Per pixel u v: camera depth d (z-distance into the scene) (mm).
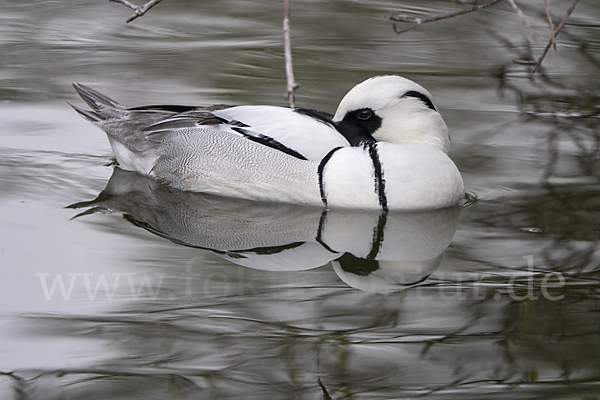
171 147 12445
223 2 20953
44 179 12227
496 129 14711
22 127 14070
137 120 13016
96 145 13797
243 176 11906
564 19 10180
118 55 17594
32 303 8688
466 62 17766
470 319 8508
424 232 10984
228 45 18406
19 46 17812
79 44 18109
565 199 11953
